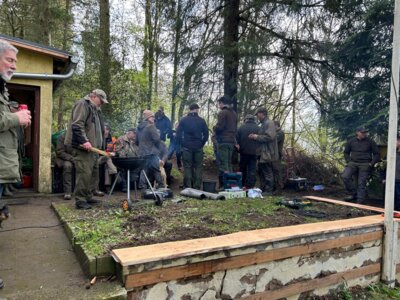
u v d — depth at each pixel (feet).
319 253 9.69
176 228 10.22
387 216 11.03
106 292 6.75
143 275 6.94
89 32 34.35
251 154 20.47
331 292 10.01
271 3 23.44
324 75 23.84
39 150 17.98
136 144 20.51
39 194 17.56
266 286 8.72
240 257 8.19
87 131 12.83
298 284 9.29
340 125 21.77
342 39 22.02
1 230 11.08
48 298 6.49
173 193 18.54
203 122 19.79
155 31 28.96
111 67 35.94
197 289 7.64
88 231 9.63
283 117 30.45
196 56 25.53
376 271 11.09
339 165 26.84
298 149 29.99
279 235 9.00
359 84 20.76
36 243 9.91
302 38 24.20
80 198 13.19
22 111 7.23
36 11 29.71
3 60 6.75
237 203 15.16
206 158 32.17
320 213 13.02
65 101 37.55
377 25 18.97
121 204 13.99
